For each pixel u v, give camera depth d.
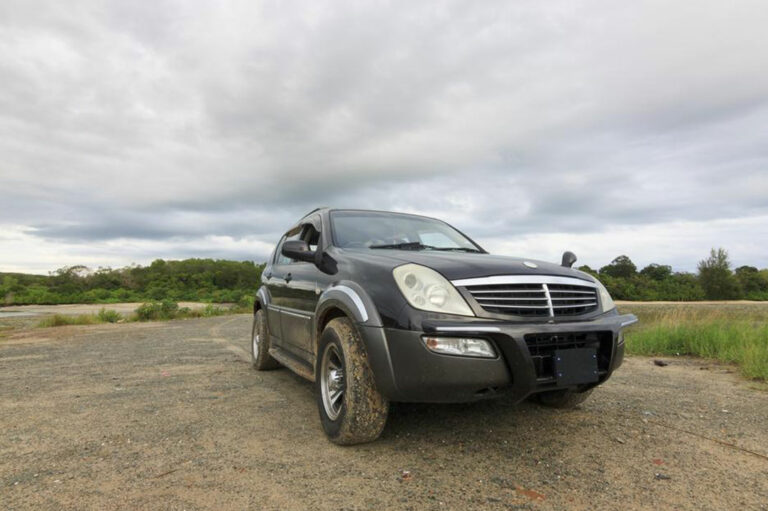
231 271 75.38
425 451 2.60
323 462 2.44
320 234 3.86
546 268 2.80
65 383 4.57
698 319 8.46
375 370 2.48
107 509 1.92
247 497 2.03
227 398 3.91
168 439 2.83
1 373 5.18
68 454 2.58
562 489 2.12
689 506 1.97
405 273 2.59
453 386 2.29
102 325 14.05
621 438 2.85
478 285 2.47
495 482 2.20
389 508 1.93
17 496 2.04
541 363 2.41
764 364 4.95
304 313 3.66
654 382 4.63
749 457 2.54
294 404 3.70
